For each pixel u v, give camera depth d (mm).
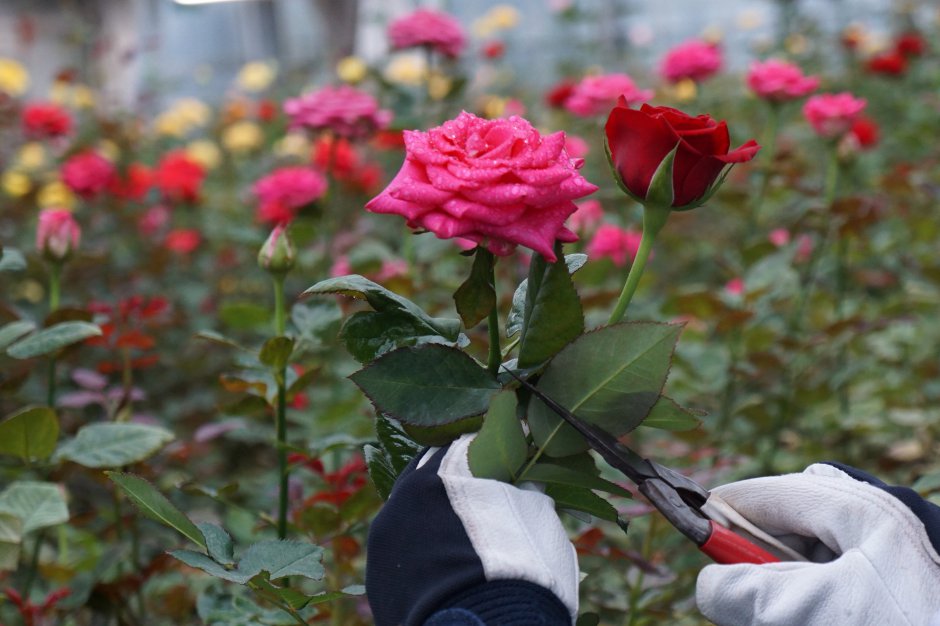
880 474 2436
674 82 3818
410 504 872
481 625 776
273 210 3062
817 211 2557
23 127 4344
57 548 2445
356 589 1147
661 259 4070
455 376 943
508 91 7074
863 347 2977
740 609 914
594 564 2029
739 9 10508
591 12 7410
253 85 6957
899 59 4664
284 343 1497
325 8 9727
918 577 892
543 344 936
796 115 5340
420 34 3682
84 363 3281
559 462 933
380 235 4070
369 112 2996
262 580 1056
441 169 863
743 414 2363
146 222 4355
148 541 2141
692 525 924
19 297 3646
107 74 7238
